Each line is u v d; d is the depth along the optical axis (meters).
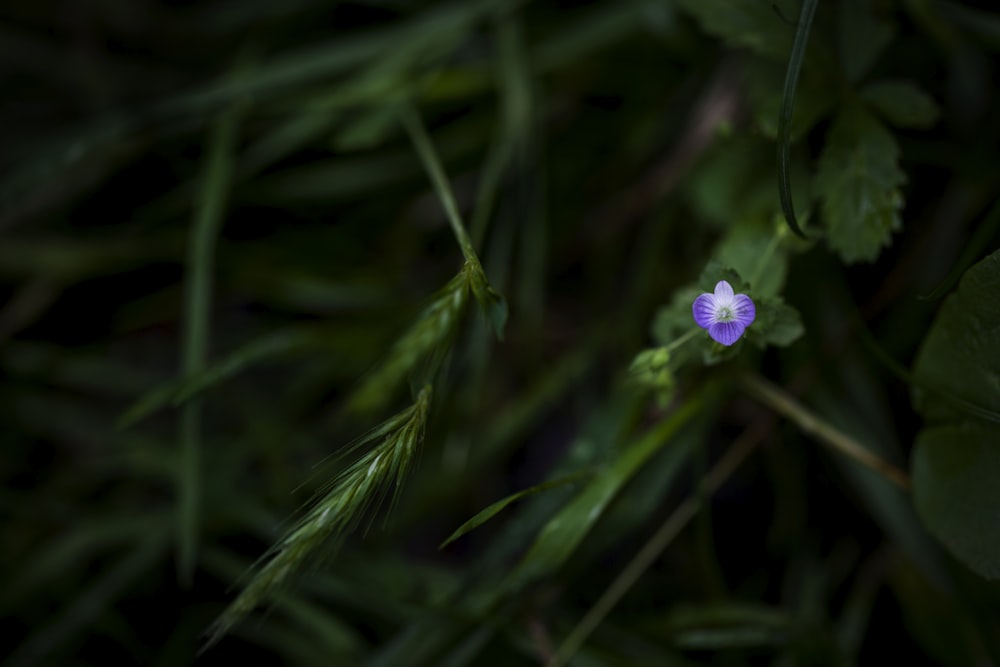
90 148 0.51
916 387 0.41
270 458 0.51
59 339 0.57
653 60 0.53
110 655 0.50
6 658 0.50
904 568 0.48
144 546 0.49
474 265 0.38
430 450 0.50
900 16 0.48
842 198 0.41
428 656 0.45
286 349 0.48
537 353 0.52
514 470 0.53
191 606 0.50
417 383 0.38
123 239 0.55
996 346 0.39
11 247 0.54
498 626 0.44
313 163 0.55
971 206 0.48
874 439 0.47
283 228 0.57
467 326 0.50
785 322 0.40
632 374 0.41
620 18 0.51
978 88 0.48
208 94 0.51
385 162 0.54
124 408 0.56
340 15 0.58
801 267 0.46
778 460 0.49
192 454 0.46
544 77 0.53
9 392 0.54
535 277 0.51
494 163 0.50
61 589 0.51
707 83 0.52
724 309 0.38
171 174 0.58
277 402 0.53
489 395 0.53
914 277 0.48
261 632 0.48
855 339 0.47
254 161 0.52
